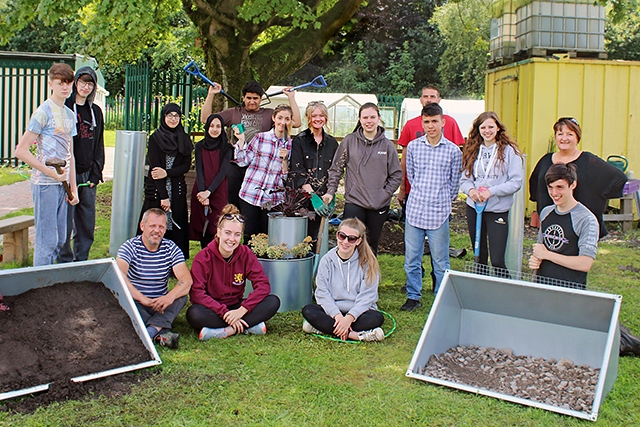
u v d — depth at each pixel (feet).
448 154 17.42
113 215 19.51
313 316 14.94
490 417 10.96
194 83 43.27
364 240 15.26
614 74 31.68
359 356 13.70
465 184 16.96
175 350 13.73
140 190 19.58
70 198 16.31
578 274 13.37
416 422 10.71
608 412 11.11
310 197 18.34
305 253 17.40
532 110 31.30
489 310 14.06
